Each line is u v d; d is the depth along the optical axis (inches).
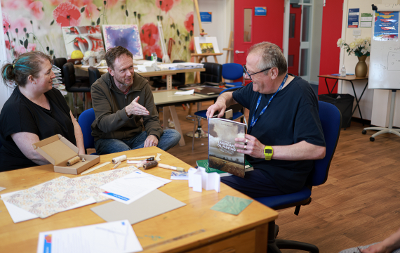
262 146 61.4
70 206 47.0
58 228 41.8
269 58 64.8
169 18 249.4
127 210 45.9
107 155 69.6
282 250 83.4
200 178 51.5
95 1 218.8
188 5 255.4
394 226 92.6
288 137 68.0
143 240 39.1
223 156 62.0
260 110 72.8
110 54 90.6
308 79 345.1
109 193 50.8
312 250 78.0
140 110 84.7
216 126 61.9
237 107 141.2
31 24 201.6
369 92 201.5
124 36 231.0
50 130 74.4
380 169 133.8
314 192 114.7
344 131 192.2
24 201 48.5
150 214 44.8
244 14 271.6
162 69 182.1
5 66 71.2
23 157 73.0
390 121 177.5
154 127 98.3
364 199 109.0
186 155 151.0
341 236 88.2
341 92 216.8
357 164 139.5
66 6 209.9
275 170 67.6
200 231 40.8
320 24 323.9
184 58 263.6
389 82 172.7
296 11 312.0
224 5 280.8
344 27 211.3
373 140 170.9
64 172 59.4
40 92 73.2
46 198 49.4
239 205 47.1
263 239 45.2
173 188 53.1
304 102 65.2
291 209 103.5
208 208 46.5
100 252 36.9
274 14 283.3
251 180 66.8
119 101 98.7
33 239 39.6
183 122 209.2
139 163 63.4
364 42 186.7
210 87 161.2
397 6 167.6
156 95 145.3
